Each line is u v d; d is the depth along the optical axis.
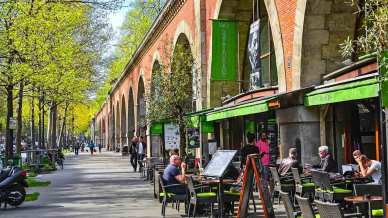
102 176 31.19
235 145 26.25
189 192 14.16
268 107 15.88
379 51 6.35
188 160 25.02
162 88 26.33
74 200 18.86
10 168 17.59
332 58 16.31
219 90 26.62
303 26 16.20
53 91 31.25
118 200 18.50
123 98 77.31
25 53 22.12
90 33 34.88
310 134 16.64
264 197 11.21
